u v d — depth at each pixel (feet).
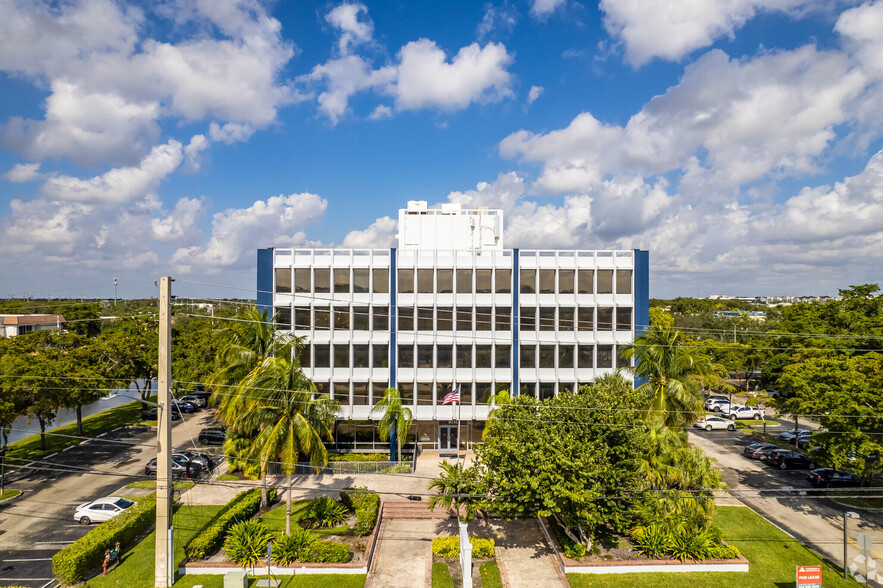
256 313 105.29
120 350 146.10
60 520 89.35
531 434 74.90
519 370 131.34
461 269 130.72
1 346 119.24
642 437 76.43
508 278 131.85
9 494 99.35
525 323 131.85
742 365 187.21
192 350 159.74
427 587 71.97
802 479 113.70
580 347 132.57
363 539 84.99
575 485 69.15
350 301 126.31
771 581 73.26
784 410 97.45
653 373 93.25
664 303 508.94
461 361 130.82
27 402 101.40
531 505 75.10
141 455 124.77
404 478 113.60
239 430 93.40
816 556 80.64
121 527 79.97
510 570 77.10
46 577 71.51
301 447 82.28
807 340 132.05
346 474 116.26
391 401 117.50
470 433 132.57
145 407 167.73
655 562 76.13
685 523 81.15
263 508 96.68
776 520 94.22
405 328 129.90
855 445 83.71
